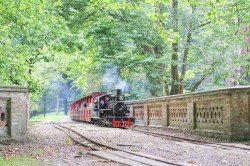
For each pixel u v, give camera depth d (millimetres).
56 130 22062
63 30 16109
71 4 19672
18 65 15664
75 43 18859
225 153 11148
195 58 26859
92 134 18094
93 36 24047
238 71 27375
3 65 14789
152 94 28797
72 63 24875
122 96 27031
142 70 26750
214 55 25000
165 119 22266
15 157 9906
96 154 10609
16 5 13438
